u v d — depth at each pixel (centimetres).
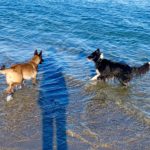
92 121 906
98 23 2025
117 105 998
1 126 866
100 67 1167
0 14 2186
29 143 801
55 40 1662
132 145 806
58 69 1254
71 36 1745
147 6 2625
